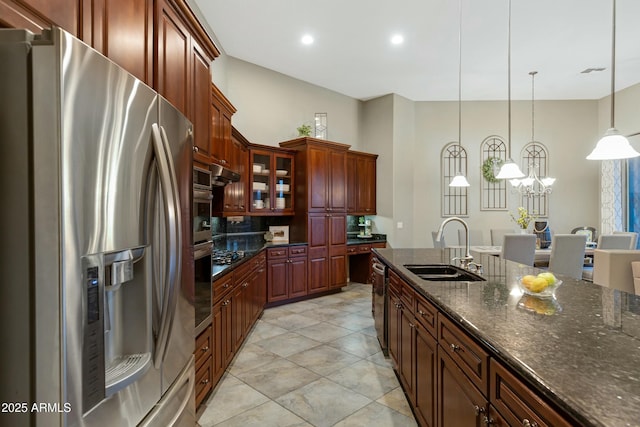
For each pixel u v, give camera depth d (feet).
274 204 16.60
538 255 15.88
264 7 12.41
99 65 3.03
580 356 3.29
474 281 7.13
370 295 18.03
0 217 2.63
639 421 2.27
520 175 12.23
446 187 22.59
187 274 4.98
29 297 2.64
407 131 21.98
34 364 2.64
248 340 11.76
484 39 14.70
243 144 15.03
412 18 13.08
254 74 17.13
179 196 4.67
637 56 16.19
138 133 3.60
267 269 15.28
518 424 3.26
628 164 20.27
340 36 14.47
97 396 3.00
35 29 3.06
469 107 22.62
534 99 22.34
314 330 12.74
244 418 7.32
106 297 3.51
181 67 6.35
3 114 2.63
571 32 14.03
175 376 4.47
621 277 9.85
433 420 5.80
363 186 21.02
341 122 21.27
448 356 5.11
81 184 2.81
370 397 8.16
